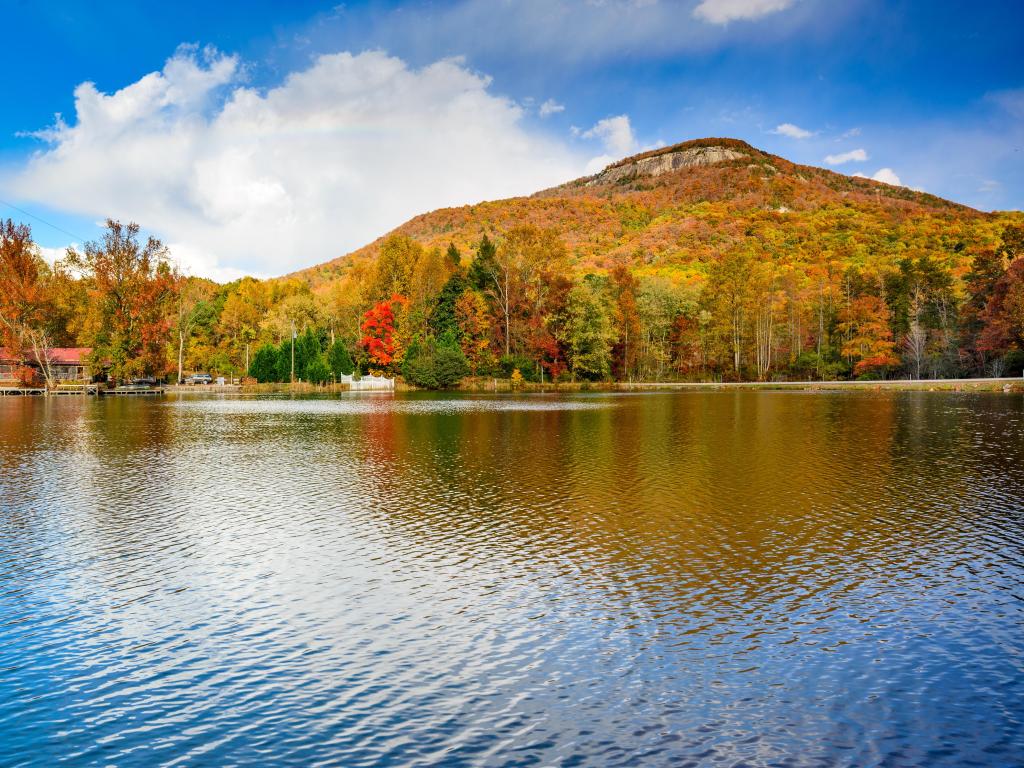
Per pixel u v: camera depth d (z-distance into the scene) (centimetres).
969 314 8712
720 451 2916
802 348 10881
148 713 862
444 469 2511
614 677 941
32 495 2089
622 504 1914
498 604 1198
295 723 837
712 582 1296
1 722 845
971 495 2000
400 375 10550
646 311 11038
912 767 749
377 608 1184
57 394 8269
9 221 8056
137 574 1361
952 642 1048
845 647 1031
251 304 13425
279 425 4253
